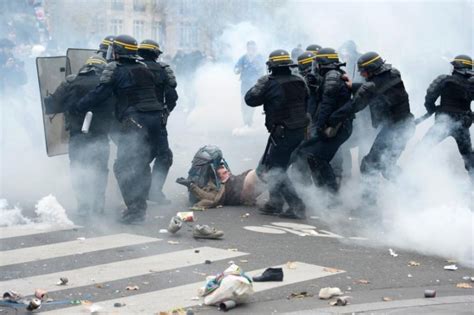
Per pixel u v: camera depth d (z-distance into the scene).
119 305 6.91
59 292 7.27
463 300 7.20
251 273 7.91
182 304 6.96
